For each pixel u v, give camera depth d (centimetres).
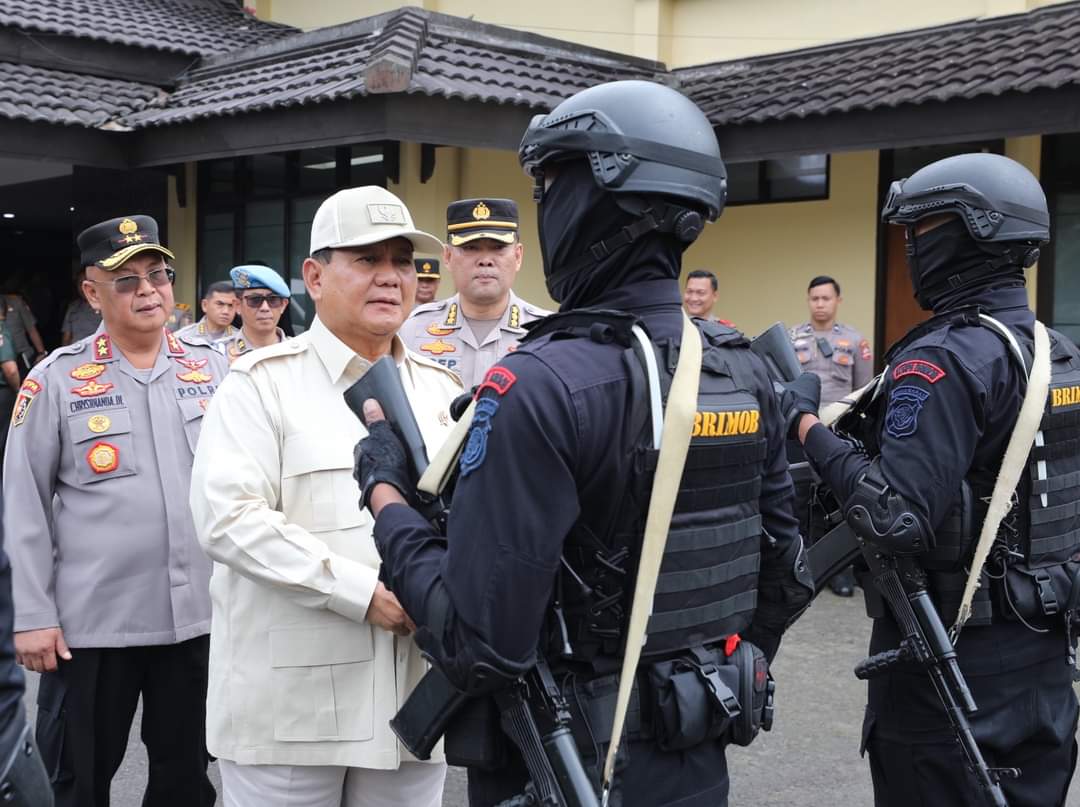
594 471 154
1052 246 718
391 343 247
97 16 1029
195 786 298
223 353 322
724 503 169
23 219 1488
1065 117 636
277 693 218
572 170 167
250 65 979
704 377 170
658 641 162
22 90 914
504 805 158
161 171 1055
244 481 216
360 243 223
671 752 167
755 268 852
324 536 222
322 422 227
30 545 276
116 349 295
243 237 1023
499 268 432
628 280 169
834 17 864
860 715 445
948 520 232
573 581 158
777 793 375
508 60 860
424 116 771
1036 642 243
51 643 275
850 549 250
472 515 151
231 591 225
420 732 169
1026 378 235
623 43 980
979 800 236
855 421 257
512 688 158
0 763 139
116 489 285
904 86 700
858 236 797
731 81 870
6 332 896
